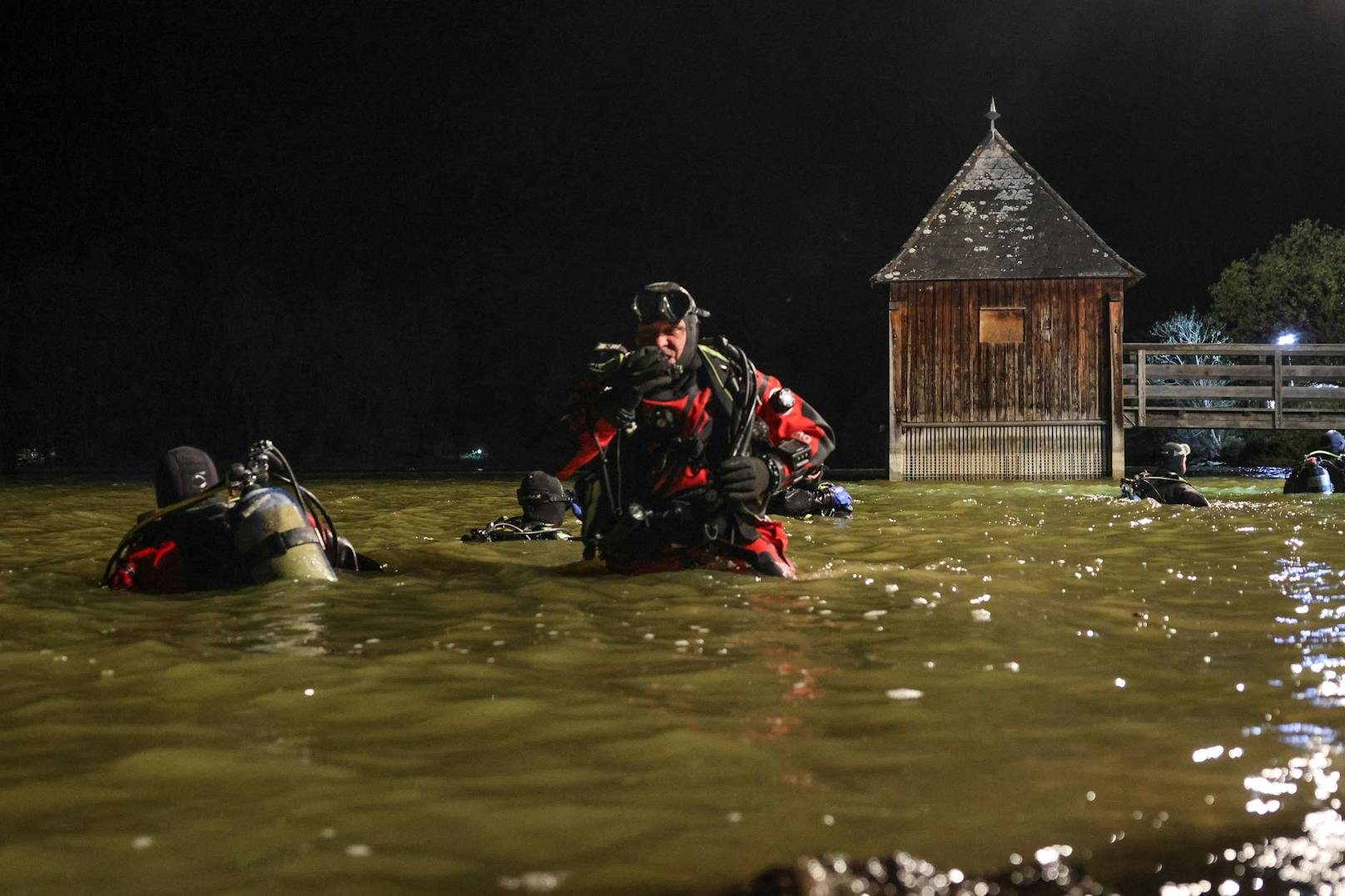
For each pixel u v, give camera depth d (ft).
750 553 19.06
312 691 10.73
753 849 6.79
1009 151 66.64
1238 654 12.61
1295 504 37.22
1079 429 64.08
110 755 8.73
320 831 7.10
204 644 13.05
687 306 18.71
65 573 20.51
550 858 6.67
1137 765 8.45
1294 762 8.48
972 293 64.49
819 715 9.87
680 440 18.98
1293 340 77.36
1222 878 6.33
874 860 6.44
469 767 8.40
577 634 13.66
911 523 30.78
